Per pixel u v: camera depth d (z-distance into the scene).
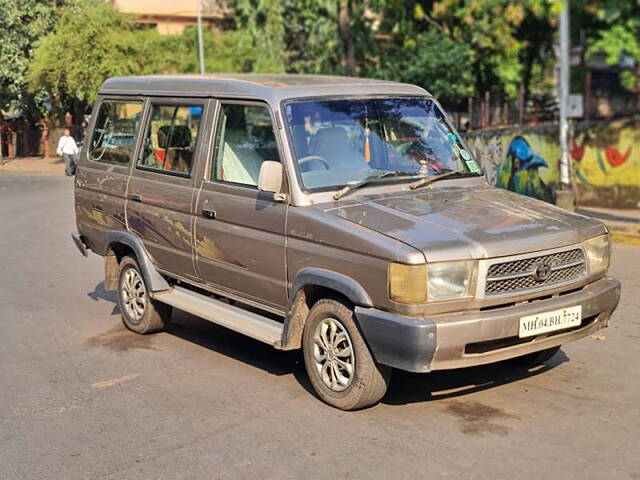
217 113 6.17
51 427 5.21
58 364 6.55
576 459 4.46
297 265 5.35
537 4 21.48
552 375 5.89
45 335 7.42
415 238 4.78
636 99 20.06
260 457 4.62
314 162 5.54
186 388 5.87
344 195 5.46
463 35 24.58
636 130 15.57
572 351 6.47
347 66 29.81
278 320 6.15
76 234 8.26
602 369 6.02
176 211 6.48
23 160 38.41
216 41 34.41
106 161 7.59
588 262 5.30
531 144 17.28
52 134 39.91
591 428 4.89
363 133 5.84
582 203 16.48
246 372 6.19
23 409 5.55
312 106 5.73
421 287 4.63
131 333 7.40
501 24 22.84
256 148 5.77
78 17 32.69
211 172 6.17
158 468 4.53
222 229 5.98
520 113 19.50
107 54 32.69
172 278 6.91
